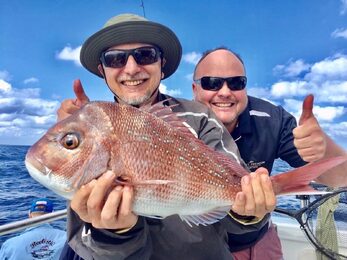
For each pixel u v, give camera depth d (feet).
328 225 2.59
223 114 2.60
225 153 1.74
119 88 1.98
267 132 2.70
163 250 1.64
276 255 2.85
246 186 1.44
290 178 1.45
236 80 2.59
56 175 1.35
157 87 2.01
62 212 2.56
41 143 1.39
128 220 1.36
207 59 2.66
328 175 2.47
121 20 2.13
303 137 1.71
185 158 1.49
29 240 3.68
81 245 1.54
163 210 1.42
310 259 3.33
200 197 1.49
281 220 3.76
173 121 1.55
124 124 1.41
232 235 2.33
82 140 1.36
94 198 1.28
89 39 1.98
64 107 1.57
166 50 2.18
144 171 1.39
